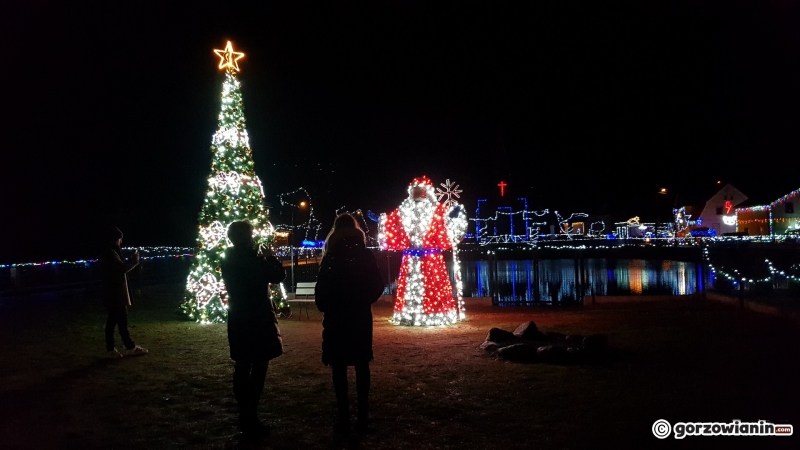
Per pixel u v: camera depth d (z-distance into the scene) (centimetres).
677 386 626
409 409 560
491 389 625
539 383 645
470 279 3419
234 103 1283
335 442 475
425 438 481
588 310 1487
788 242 2816
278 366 759
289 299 1391
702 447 455
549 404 567
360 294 509
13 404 588
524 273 3772
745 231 5056
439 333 1049
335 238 534
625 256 4666
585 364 741
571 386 630
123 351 860
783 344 851
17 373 720
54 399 605
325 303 511
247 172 1284
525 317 1322
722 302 1458
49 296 1848
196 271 1254
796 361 738
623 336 956
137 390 640
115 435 498
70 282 2288
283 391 632
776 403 562
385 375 699
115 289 821
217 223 1228
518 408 557
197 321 1216
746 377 661
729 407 551
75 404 588
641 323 1130
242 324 498
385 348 889
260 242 1246
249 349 493
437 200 1238
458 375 691
